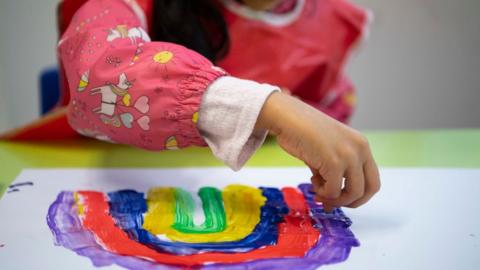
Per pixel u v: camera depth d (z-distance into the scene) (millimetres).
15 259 317
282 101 352
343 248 343
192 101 358
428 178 478
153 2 549
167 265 316
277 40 699
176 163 511
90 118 403
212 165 507
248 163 515
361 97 1293
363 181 357
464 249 346
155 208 403
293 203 420
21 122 1212
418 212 404
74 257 322
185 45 557
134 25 457
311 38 745
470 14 1172
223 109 354
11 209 389
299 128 341
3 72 1153
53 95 830
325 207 387
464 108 1275
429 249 345
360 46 827
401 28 1206
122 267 312
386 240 356
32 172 471
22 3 1104
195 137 371
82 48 417
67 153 535
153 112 367
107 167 493
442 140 621
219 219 386
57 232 355
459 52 1216
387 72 1259
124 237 352
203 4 605
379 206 414
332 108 827
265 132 369
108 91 382
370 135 643
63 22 577
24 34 1133
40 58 1160
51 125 570
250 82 366
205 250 337
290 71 720
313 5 751
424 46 1220
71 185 443
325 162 341
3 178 453
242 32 674
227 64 677
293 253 335
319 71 762
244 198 428
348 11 792
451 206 417
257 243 349
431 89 1267
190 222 380
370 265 322
